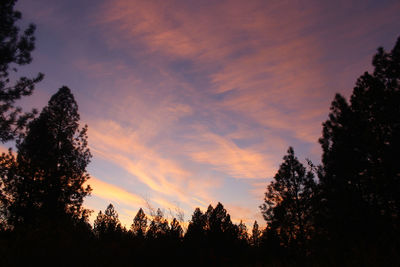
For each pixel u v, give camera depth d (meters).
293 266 12.72
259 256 16.08
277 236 23.41
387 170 17.27
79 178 21.48
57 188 20.14
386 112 18.11
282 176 27.83
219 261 14.30
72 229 12.88
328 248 11.21
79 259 11.05
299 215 25.47
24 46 12.73
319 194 21.98
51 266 10.25
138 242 14.18
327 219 19.27
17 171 18.83
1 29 12.51
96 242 13.29
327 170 21.20
